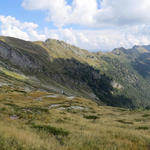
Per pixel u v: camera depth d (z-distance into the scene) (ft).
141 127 64.28
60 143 26.99
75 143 26.14
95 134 35.45
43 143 24.11
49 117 66.49
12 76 629.92
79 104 182.39
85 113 134.72
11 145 21.66
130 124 77.97
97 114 135.54
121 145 27.07
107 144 27.02
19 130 32.53
